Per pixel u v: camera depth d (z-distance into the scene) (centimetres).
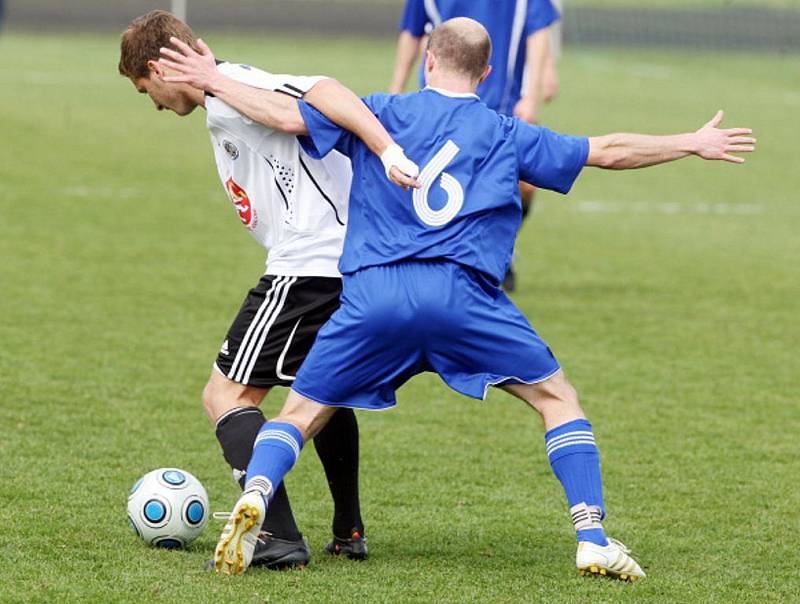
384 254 1534
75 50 10838
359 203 1566
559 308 3459
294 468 2092
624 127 7294
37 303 3250
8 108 7231
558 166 1577
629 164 1589
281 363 1636
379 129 1538
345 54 11000
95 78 8938
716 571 1636
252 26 12331
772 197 5591
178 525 1639
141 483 1664
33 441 2166
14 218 4391
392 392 1585
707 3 14688
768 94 9475
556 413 1583
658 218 5025
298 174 1636
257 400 1673
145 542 1658
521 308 3447
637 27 13262
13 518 1748
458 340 1538
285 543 1591
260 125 1622
